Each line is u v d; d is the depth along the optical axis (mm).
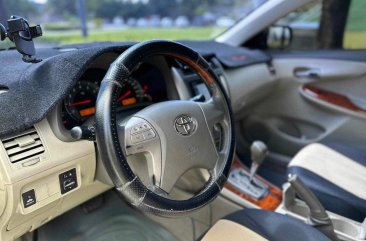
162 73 1157
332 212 1176
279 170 1742
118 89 780
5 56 1090
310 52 1671
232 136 1006
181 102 918
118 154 755
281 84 1734
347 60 1540
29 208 834
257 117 1840
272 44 1774
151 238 1345
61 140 858
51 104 819
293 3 1627
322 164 1287
